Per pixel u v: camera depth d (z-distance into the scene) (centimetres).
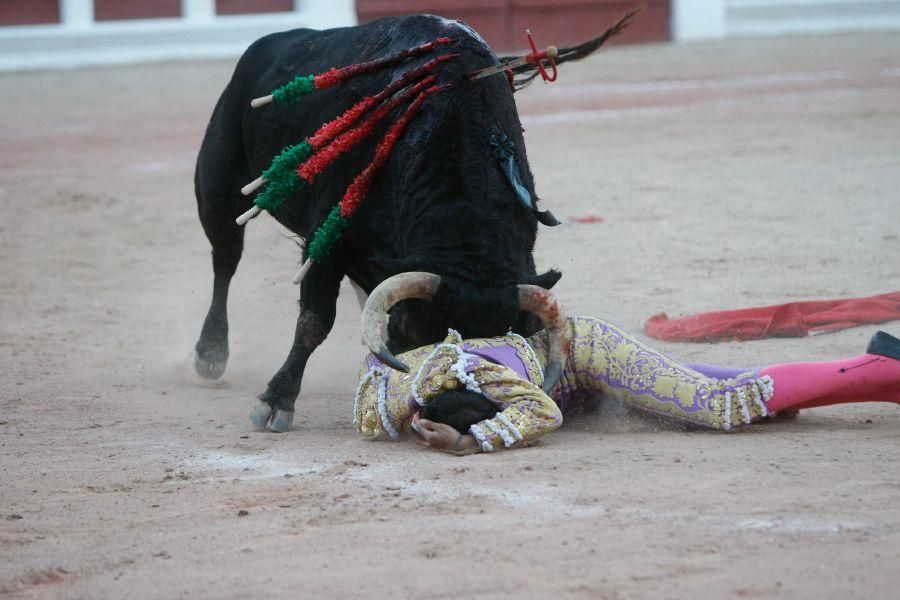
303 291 1336
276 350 1811
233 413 1416
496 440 1144
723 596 828
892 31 6838
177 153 3906
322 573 893
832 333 1647
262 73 1541
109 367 1702
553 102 4809
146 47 6228
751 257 2225
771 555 893
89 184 3466
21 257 2584
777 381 1186
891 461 1097
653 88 5066
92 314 2067
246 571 905
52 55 6094
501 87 1242
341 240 1306
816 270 2088
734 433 1209
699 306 1878
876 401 1205
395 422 1195
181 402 1483
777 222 2552
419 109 1223
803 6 6950
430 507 1017
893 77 5003
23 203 3216
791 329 1638
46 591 897
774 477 1059
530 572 876
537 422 1148
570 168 3409
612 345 1228
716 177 3150
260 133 1495
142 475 1158
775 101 4519
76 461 1216
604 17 6638
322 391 1523
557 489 1045
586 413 1280
